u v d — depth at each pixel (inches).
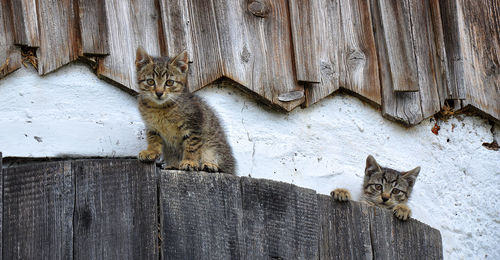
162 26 267.1
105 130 254.1
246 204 210.2
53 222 188.1
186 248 200.4
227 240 204.8
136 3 264.4
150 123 262.8
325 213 223.6
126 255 194.1
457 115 310.5
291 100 275.7
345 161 286.2
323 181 279.1
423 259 233.9
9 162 238.8
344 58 289.1
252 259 206.2
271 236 210.8
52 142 244.1
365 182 292.7
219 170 258.4
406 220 235.5
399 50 294.7
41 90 246.5
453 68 305.9
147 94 258.4
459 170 304.3
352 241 224.7
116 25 258.7
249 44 275.1
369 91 289.9
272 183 215.5
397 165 294.7
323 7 289.1
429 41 305.4
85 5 252.7
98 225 192.7
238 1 277.3
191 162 251.1
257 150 271.7
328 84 284.2
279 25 281.4
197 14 271.1
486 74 312.0
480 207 302.2
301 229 216.5
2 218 181.9
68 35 250.2
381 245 228.7
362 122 292.0
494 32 319.9
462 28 312.0
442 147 304.0
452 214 296.5
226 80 273.7
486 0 322.7
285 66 278.5
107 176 197.0
